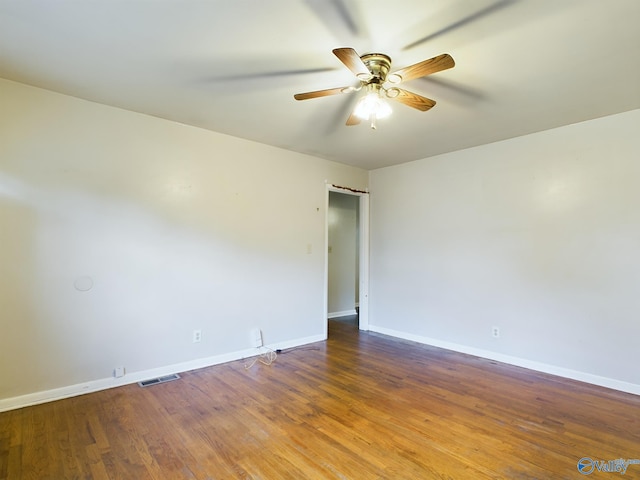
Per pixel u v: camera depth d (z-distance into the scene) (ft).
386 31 6.19
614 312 9.84
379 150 13.51
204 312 11.30
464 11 5.65
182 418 7.87
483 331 12.60
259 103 9.32
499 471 6.10
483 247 12.68
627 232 9.68
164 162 10.53
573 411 8.37
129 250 9.89
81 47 6.82
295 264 13.88
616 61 7.07
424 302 14.51
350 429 7.47
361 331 16.51
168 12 5.75
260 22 5.99
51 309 8.71
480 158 12.82
